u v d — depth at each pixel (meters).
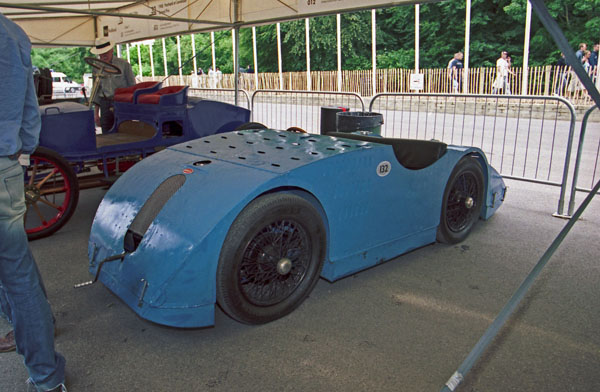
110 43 6.13
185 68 32.56
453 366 1.98
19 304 1.62
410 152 3.04
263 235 2.21
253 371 1.96
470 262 3.09
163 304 2.06
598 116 10.68
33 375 1.72
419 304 2.53
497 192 3.89
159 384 1.88
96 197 4.84
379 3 4.95
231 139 3.03
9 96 1.51
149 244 2.17
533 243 3.43
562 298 2.59
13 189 1.55
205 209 2.11
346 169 2.47
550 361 2.01
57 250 3.36
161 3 7.60
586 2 18.12
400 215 2.86
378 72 17.59
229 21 6.62
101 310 2.50
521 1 19.42
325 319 2.38
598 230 3.69
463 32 22.25
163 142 4.59
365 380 1.89
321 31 25.05
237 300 2.17
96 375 1.94
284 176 2.20
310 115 12.14
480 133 9.16
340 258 2.58
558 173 5.70
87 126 3.92
